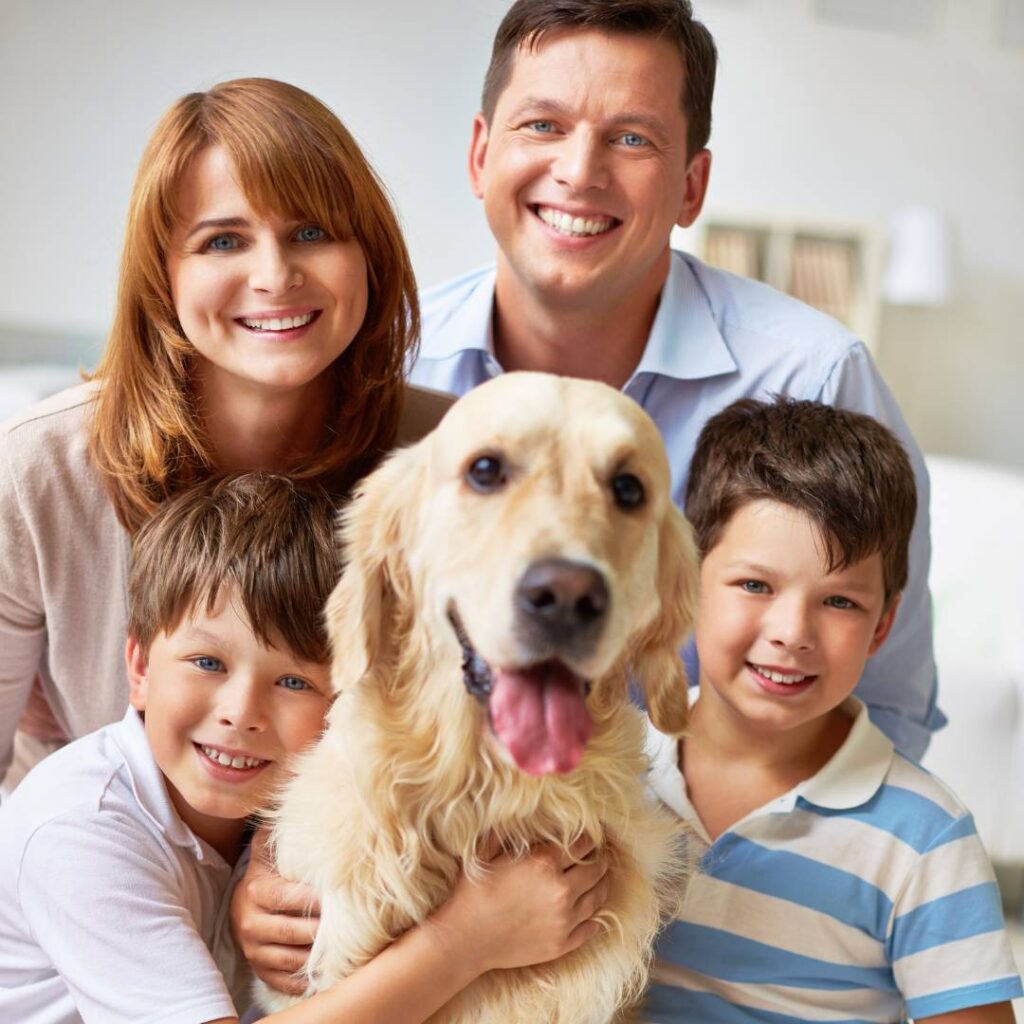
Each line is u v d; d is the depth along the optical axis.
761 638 1.42
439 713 1.21
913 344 5.78
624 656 1.26
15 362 4.59
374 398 1.63
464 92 4.93
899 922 1.40
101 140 4.57
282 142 1.45
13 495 1.55
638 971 1.33
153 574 1.37
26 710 1.84
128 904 1.27
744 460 1.48
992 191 5.76
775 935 1.42
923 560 1.96
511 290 1.95
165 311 1.52
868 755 1.46
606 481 1.15
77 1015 1.36
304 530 1.37
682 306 1.97
